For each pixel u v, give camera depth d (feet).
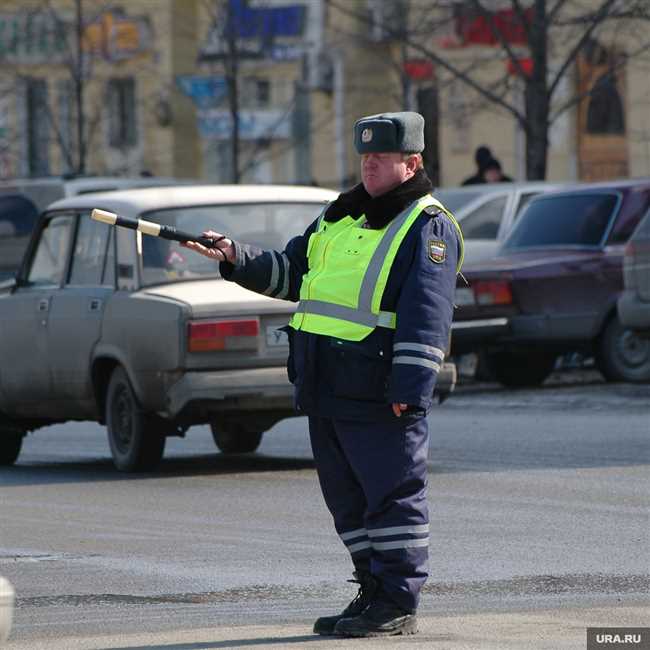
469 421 154.92
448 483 114.21
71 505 111.14
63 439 163.12
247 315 120.06
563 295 181.37
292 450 139.13
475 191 224.12
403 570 67.51
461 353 179.83
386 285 66.90
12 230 236.84
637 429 142.10
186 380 119.55
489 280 178.60
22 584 84.17
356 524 69.26
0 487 122.31
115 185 239.30
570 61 242.37
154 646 67.21
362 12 319.06
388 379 66.85
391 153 67.51
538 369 192.75
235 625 72.43
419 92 305.73
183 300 120.47
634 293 173.37
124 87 431.84
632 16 237.45
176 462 133.08
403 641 66.33
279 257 70.49
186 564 88.48
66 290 131.85
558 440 136.56
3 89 416.26
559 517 99.55
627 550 88.79
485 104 279.90
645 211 186.80
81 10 345.51
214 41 389.60
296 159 402.72
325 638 67.67
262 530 98.78
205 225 128.77
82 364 128.77
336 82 382.83
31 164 427.33
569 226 188.85
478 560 87.04
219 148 423.64
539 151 241.35
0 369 137.39
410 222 67.15
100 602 79.10
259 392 119.65
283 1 384.47
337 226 68.95
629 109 323.37
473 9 254.06
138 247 126.00
